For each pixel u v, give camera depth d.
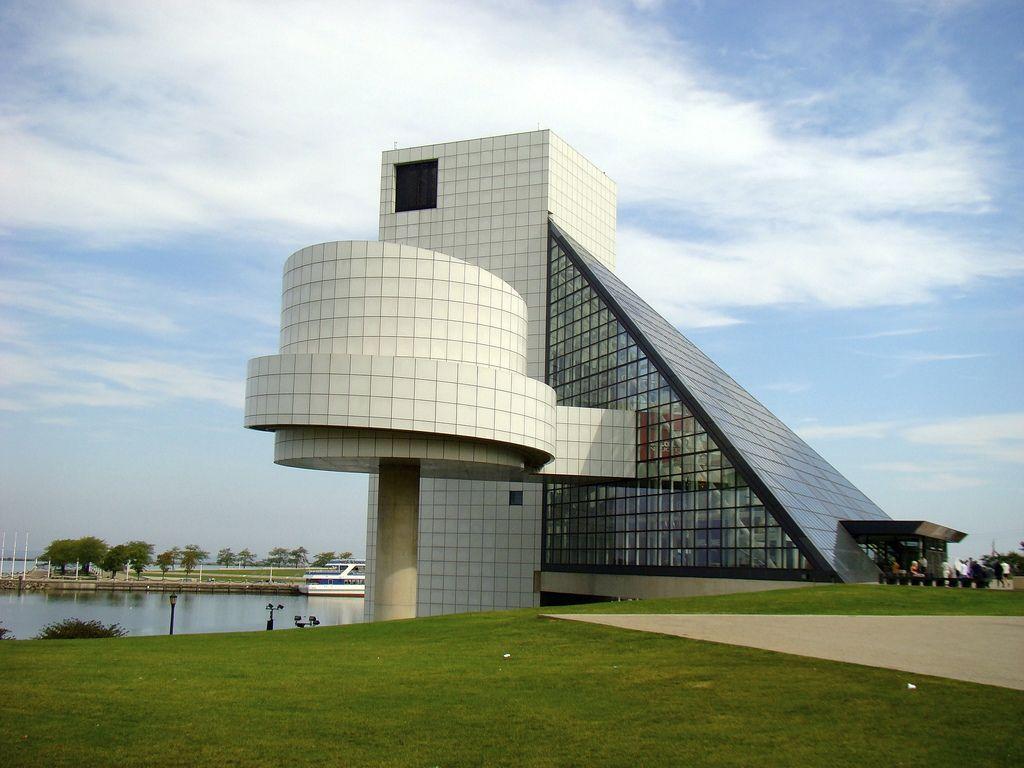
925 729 18.47
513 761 17.34
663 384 62.41
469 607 78.75
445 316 50.88
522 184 82.44
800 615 34.75
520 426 52.34
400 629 37.75
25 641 35.53
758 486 53.25
